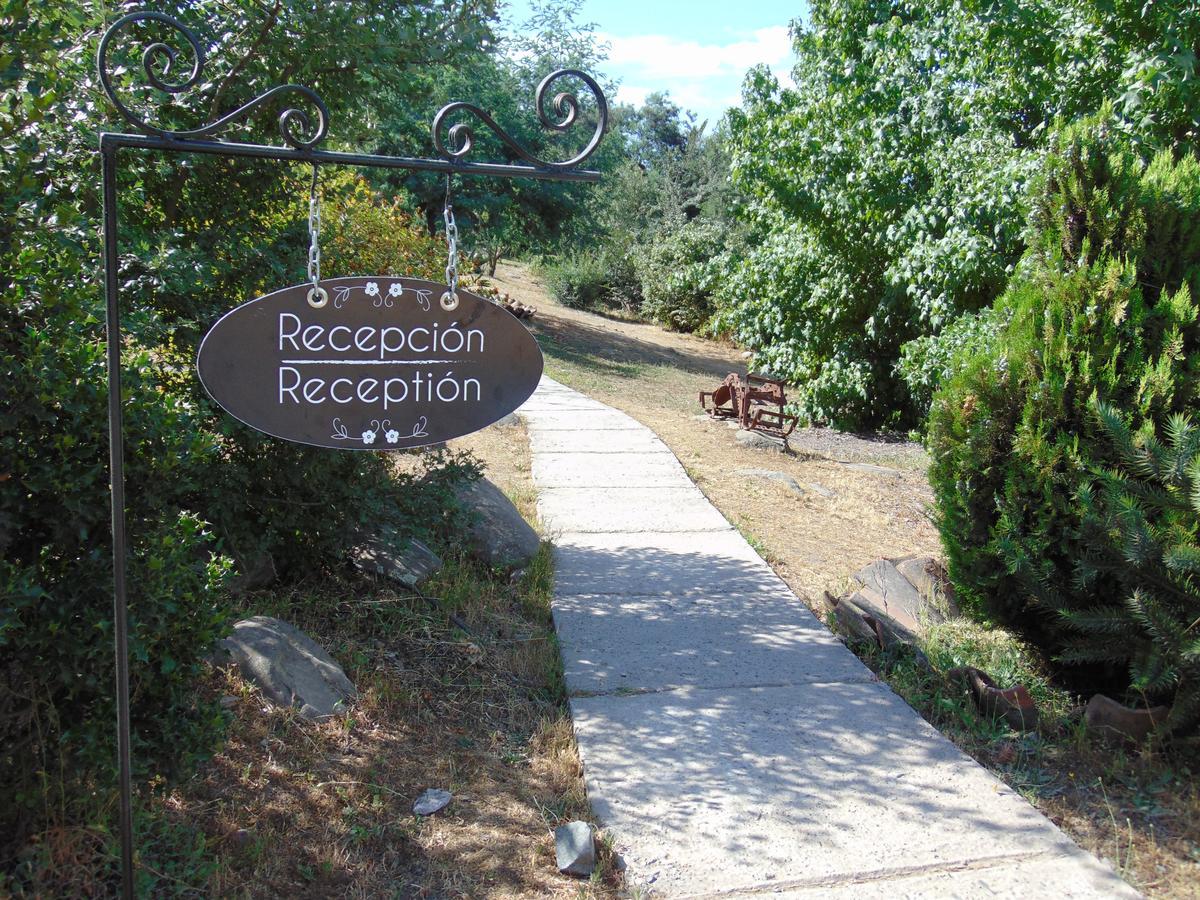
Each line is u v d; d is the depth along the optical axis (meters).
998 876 3.18
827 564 6.67
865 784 3.70
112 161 2.40
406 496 5.08
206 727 2.99
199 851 2.90
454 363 2.80
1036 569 4.46
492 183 20.34
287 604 4.64
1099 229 4.50
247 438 4.41
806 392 14.82
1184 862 3.30
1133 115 8.56
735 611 5.45
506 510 6.27
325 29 4.26
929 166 12.80
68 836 2.73
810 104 14.23
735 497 8.28
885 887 3.11
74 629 2.66
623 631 5.12
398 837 3.27
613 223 35.12
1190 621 3.93
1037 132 11.36
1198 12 8.33
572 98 2.77
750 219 16.73
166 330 4.11
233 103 4.29
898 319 14.25
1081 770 3.91
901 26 13.80
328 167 4.89
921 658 4.76
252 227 4.61
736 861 3.23
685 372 20.69
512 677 4.57
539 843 3.32
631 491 8.04
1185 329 4.31
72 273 2.79
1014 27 11.30
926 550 7.33
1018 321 4.73
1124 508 3.92
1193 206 4.35
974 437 4.72
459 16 4.70
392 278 2.70
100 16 3.37
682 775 3.74
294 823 3.25
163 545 2.79
